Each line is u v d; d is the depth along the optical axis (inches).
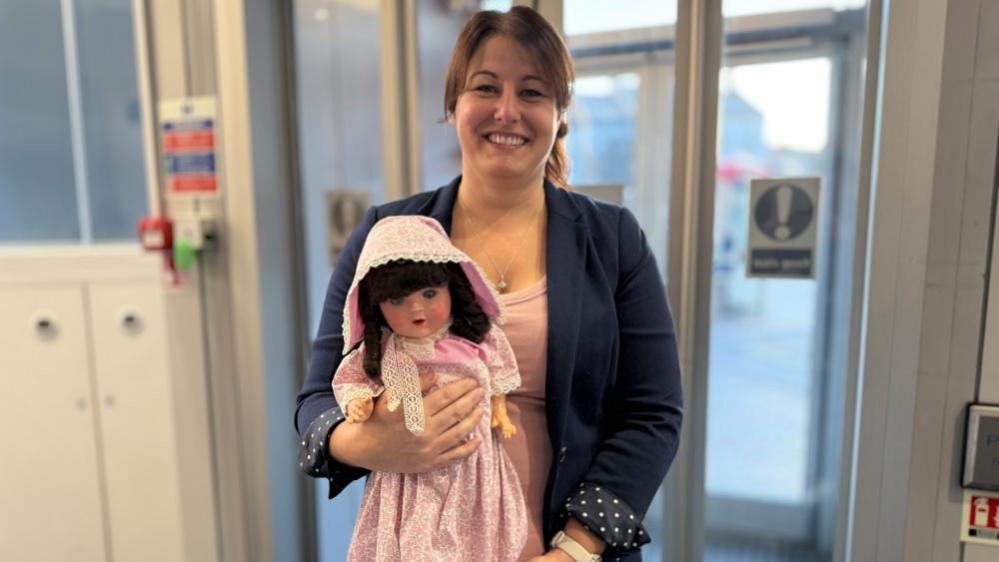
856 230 51.5
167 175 69.0
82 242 82.8
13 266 77.1
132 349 78.7
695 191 56.9
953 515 39.9
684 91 56.2
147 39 67.1
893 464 46.8
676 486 60.1
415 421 28.7
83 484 80.8
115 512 81.4
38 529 80.7
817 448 58.1
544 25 34.0
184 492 72.1
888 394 46.6
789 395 58.2
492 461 32.0
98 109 80.8
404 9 65.5
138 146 80.8
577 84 60.6
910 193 44.4
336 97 69.2
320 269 73.2
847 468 53.2
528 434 35.1
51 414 79.4
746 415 59.9
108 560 82.1
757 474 60.4
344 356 31.7
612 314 35.5
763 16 55.1
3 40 80.1
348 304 30.0
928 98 43.2
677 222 57.7
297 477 74.5
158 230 67.4
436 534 30.0
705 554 62.9
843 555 54.1
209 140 66.7
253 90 66.1
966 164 37.5
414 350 29.9
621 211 38.5
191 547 72.7
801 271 55.9
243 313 68.6
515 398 35.2
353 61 67.9
